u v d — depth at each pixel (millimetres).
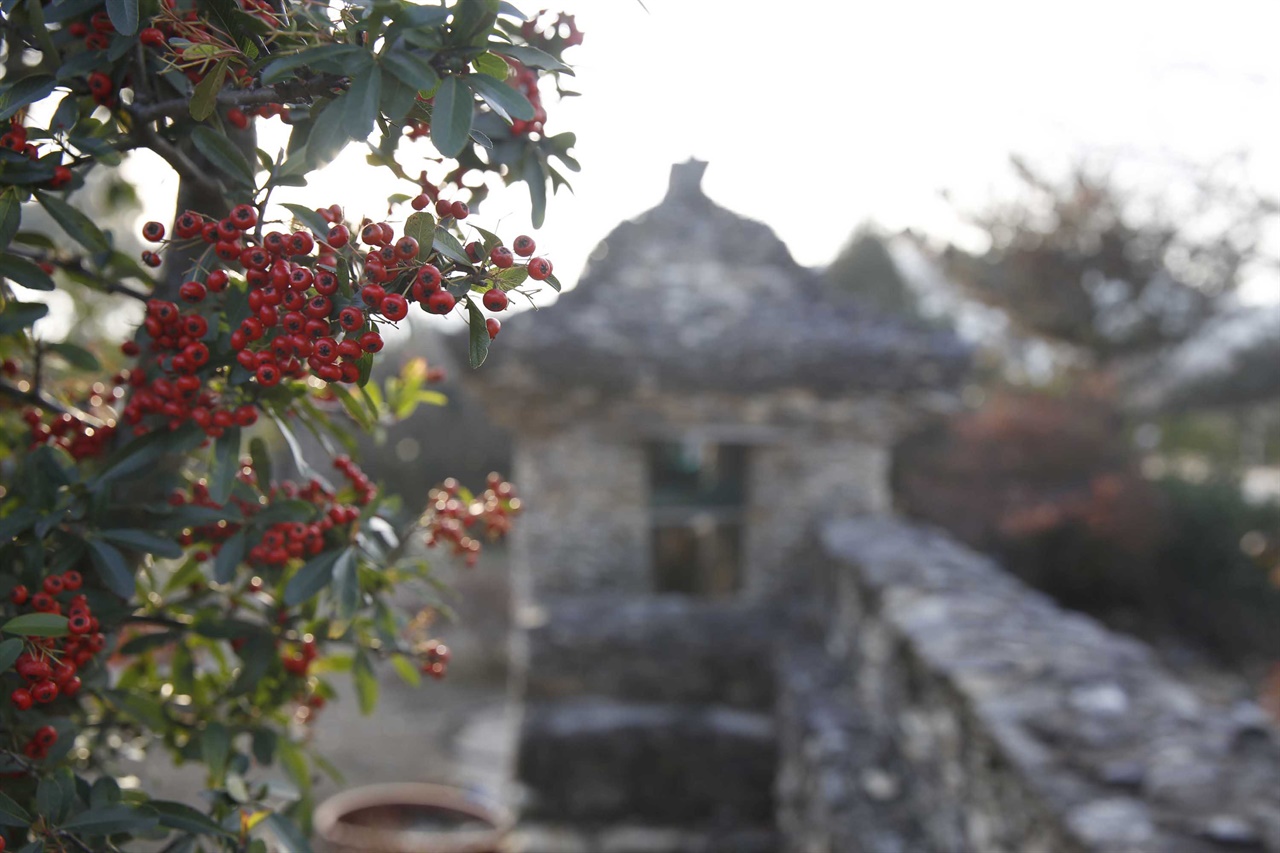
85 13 1183
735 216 7910
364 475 1566
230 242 1025
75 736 1255
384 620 1492
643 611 6945
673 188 7980
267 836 1640
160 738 1675
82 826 1116
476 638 12531
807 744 4992
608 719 6535
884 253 14539
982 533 10680
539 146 1401
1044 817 2477
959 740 3361
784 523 7270
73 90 1183
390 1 961
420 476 17109
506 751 9547
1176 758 2629
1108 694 3172
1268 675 9344
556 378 6676
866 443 7289
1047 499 10477
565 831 6398
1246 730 2885
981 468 11039
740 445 7895
